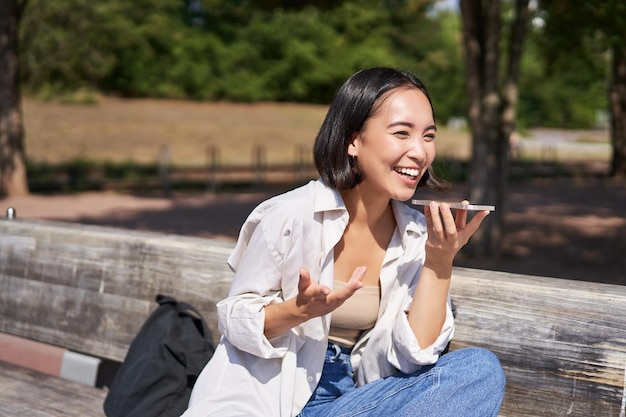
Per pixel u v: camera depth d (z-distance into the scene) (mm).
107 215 13008
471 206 2057
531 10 9648
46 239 3502
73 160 22141
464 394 2127
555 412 2258
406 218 2375
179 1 37812
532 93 51062
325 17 41312
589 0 8680
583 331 2213
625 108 22812
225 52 39188
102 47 33500
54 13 27562
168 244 3107
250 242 2303
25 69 29297
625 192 18391
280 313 2150
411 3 17453
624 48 9195
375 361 2350
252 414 2227
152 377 2637
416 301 2236
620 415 2150
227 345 2350
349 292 2021
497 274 2451
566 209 14688
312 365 2311
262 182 19859
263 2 14078
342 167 2275
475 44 9422
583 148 36156
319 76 40406
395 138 2207
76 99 31969
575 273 8367
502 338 2352
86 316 3355
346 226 2355
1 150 15617
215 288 2969
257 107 37250
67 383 3100
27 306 3561
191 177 19906
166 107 33719
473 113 9477
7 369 3250
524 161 24781
